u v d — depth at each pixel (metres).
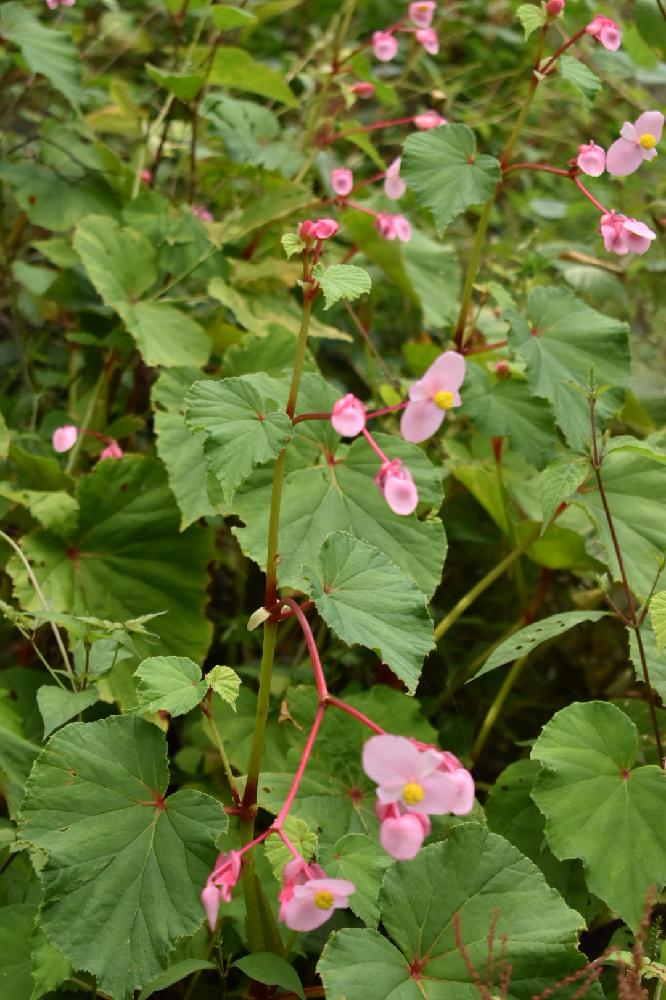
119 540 1.06
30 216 1.19
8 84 1.30
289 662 1.14
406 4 1.71
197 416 0.84
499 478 1.06
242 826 0.88
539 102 1.44
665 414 1.19
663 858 0.87
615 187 1.35
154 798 0.84
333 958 0.82
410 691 0.82
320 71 1.29
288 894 0.78
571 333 1.03
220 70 1.21
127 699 1.02
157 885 0.82
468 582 1.18
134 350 1.18
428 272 1.25
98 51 1.56
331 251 1.27
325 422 0.96
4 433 1.07
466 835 0.85
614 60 1.23
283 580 0.93
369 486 0.95
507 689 1.05
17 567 1.04
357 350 1.32
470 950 0.83
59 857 0.82
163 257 1.15
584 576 1.08
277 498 0.85
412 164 1.00
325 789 0.95
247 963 0.85
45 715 0.89
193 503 1.03
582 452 0.96
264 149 1.22
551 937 0.82
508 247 1.35
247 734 1.05
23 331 1.32
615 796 0.89
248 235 1.22
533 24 1.00
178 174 1.31
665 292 1.31
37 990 0.84
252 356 1.09
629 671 1.10
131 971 0.81
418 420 0.84
